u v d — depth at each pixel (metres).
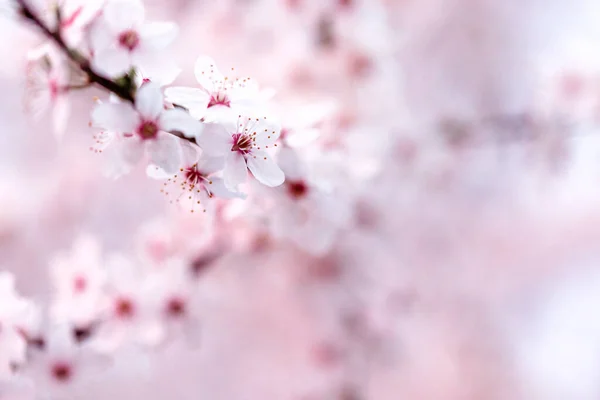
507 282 1.07
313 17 0.58
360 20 0.58
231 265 0.66
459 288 0.95
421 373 0.95
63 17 0.41
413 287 0.76
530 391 1.04
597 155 0.70
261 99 0.42
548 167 0.66
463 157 0.76
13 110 0.79
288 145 0.44
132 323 0.49
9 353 0.44
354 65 0.59
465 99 0.89
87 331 0.48
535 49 0.94
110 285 0.49
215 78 0.41
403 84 0.73
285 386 0.85
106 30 0.41
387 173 0.62
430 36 0.92
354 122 0.56
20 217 0.76
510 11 0.95
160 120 0.41
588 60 0.63
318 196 0.45
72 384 0.46
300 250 0.62
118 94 0.41
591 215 1.01
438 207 0.82
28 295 0.74
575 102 0.63
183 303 0.50
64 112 0.43
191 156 0.41
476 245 0.96
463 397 0.99
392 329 0.72
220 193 0.42
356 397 0.72
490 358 1.01
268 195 0.45
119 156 0.41
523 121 0.68
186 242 0.51
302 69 0.60
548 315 1.11
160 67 0.41
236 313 0.79
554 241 1.05
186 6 0.72
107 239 0.81
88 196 0.82
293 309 0.77
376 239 0.63
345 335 0.70
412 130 0.65
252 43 0.63
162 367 0.81
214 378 0.87
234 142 0.41
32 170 0.80
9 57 0.64
